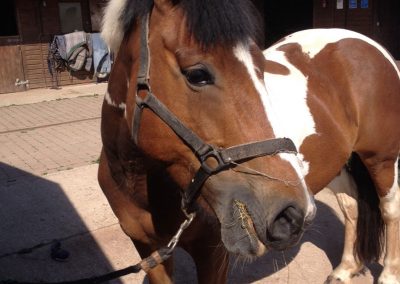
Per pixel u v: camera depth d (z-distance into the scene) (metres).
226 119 1.37
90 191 4.60
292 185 1.34
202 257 2.01
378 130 2.66
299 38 2.78
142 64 1.49
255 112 1.37
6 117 8.88
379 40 11.19
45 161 5.82
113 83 1.77
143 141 1.55
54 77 11.67
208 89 1.38
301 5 13.04
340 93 2.55
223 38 1.32
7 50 11.09
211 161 1.42
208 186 1.45
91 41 11.59
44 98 10.60
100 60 11.71
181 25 1.39
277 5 13.34
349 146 2.56
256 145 1.35
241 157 1.36
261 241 1.35
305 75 2.50
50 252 3.51
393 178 2.79
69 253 3.49
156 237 1.98
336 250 3.39
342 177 2.96
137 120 1.53
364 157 2.74
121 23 1.60
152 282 2.12
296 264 3.22
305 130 2.29
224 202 1.40
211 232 1.91
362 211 2.88
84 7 11.71
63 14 11.55
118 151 1.83
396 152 2.75
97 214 4.10
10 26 11.97
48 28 11.45
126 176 1.87
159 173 1.76
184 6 1.39
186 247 2.02
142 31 1.50
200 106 1.40
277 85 2.35
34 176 5.17
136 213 1.96
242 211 1.37
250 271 3.14
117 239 3.68
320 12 11.85
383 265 3.03
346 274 2.96
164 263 2.07
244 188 1.37
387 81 2.66
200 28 1.33
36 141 6.89
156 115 1.49
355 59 2.62
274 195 1.33
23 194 4.61
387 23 11.38
